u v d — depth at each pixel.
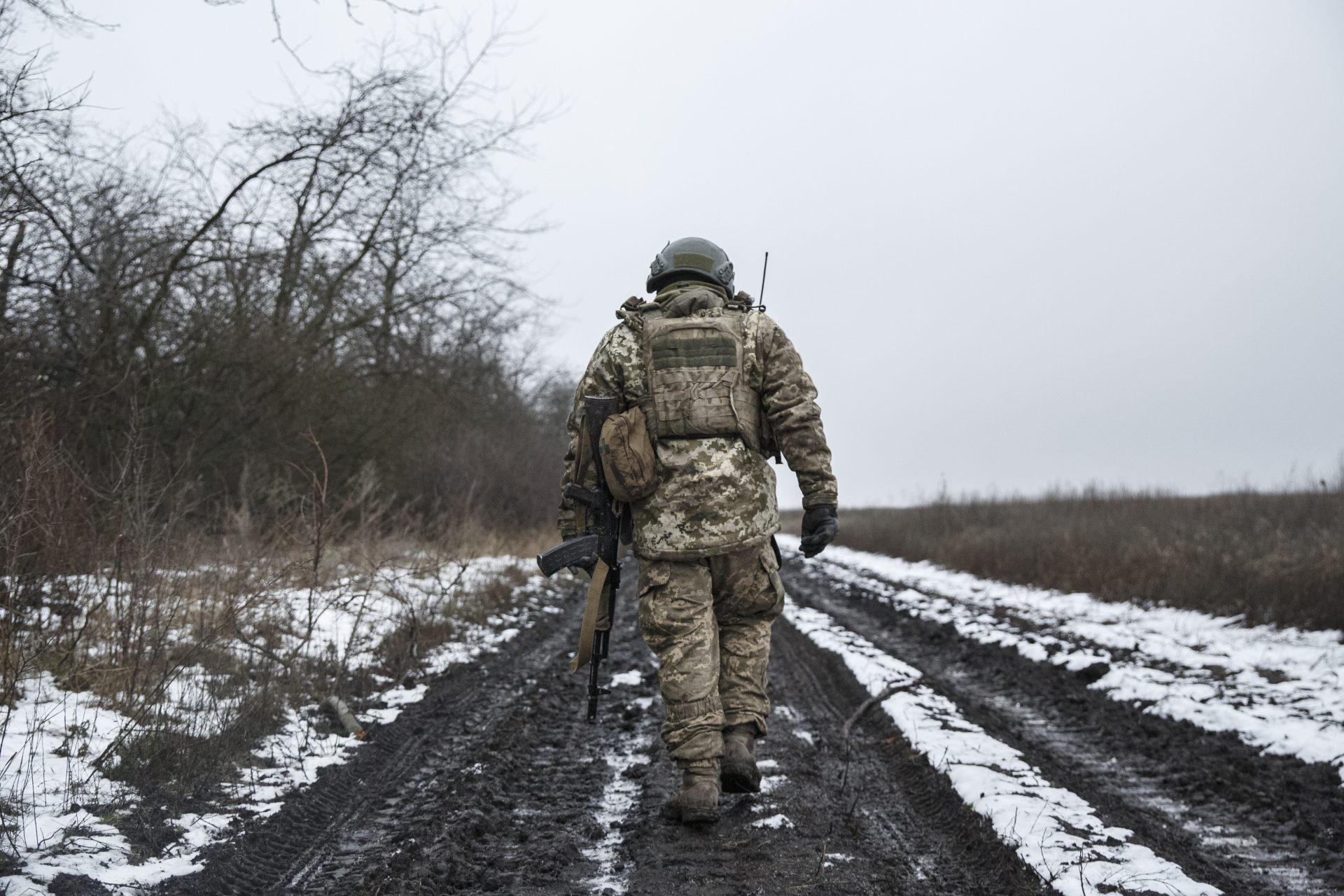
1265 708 5.74
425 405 15.48
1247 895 3.02
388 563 7.83
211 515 7.90
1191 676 6.77
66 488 5.42
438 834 3.33
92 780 3.44
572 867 3.09
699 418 3.38
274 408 11.45
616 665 7.14
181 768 3.71
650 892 2.87
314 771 4.02
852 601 12.86
